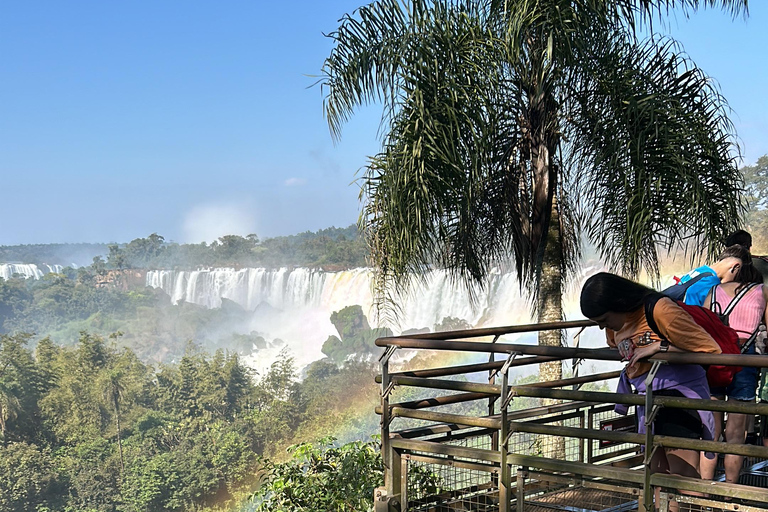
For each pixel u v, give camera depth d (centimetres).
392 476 383
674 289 412
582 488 411
